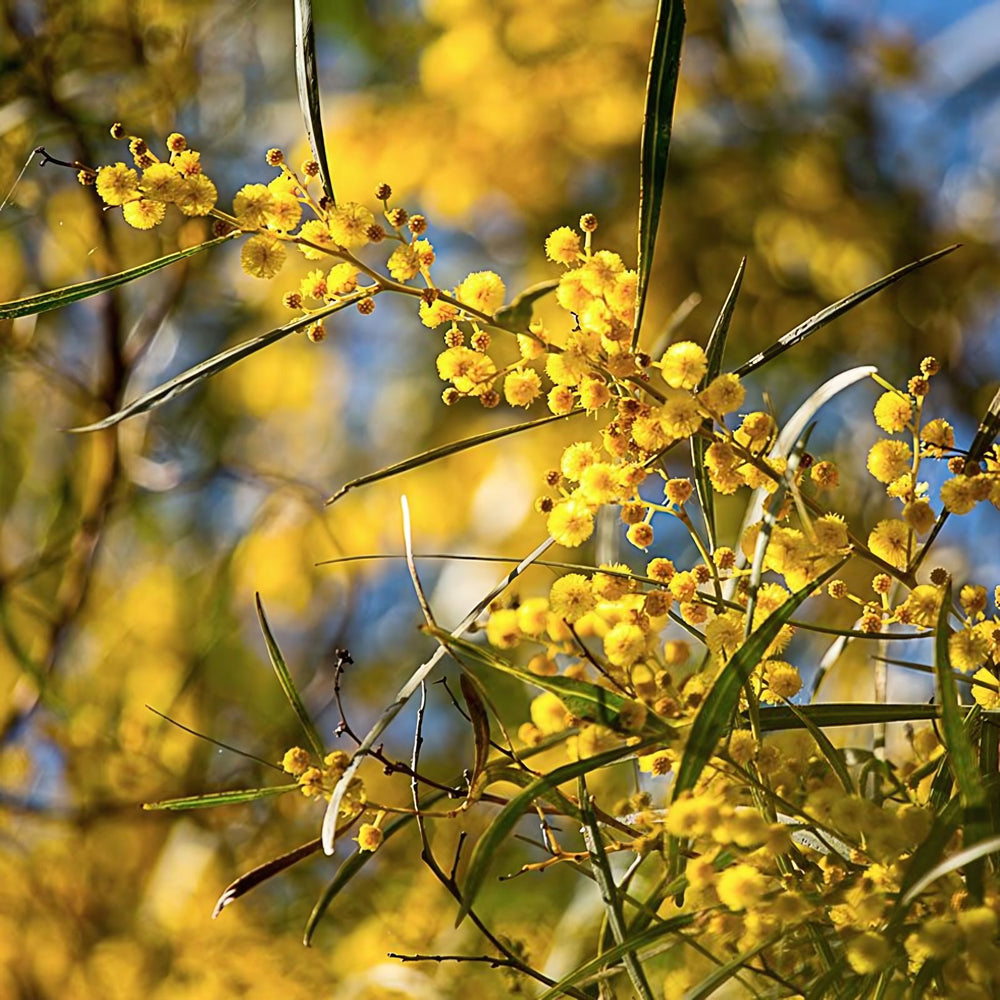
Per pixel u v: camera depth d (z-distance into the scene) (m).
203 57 1.56
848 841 0.82
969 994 0.79
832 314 0.83
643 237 0.82
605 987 0.83
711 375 0.84
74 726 1.36
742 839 0.79
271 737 1.41
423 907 1.16
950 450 0.83
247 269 0.82
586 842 0.83
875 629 0.82
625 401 0.82
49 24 1.40
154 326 1.50
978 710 0.83
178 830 1.39
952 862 0.78
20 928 1.33
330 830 0.80
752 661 0.80
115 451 1.47
